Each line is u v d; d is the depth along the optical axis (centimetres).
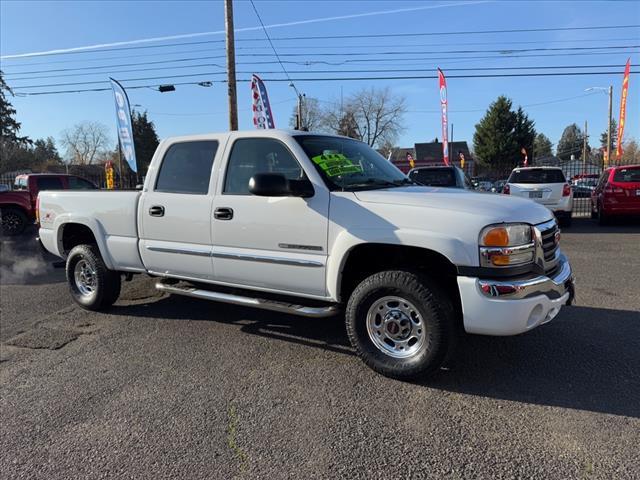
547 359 407
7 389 380
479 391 354
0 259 1001
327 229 388
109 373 404
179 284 517
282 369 402
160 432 312
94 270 557
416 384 369
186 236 473
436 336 351
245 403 346
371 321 384
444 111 2239
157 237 496
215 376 392
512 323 334
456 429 305
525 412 323
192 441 301
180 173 486
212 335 487
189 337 483
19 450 297
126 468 276
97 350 455
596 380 367
